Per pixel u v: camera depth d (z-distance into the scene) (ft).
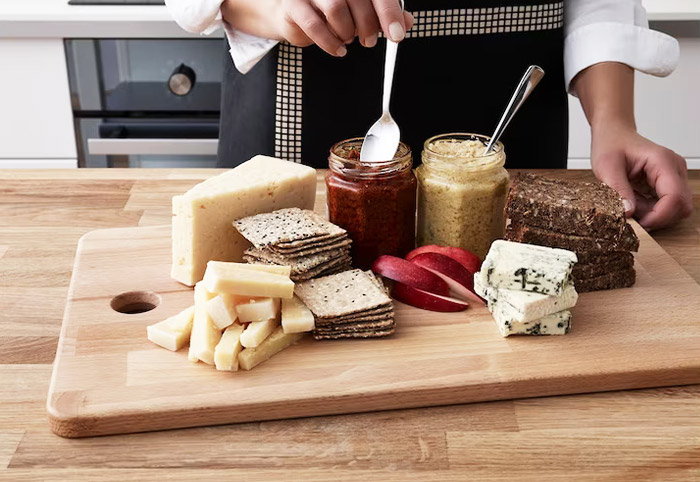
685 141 7.91
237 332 3.25
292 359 3.26
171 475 2.70
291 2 3.93
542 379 3.12
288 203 4.09
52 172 5.28
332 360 3.26
